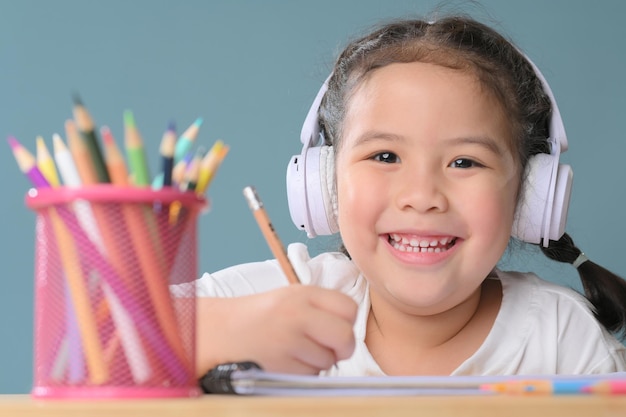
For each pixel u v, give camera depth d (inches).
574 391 28.2
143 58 120.2
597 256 109.0
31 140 120.6
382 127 52.3
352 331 35.2
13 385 118.1
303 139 57.7
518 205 54.8
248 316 35.6
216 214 116.6
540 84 57.0
